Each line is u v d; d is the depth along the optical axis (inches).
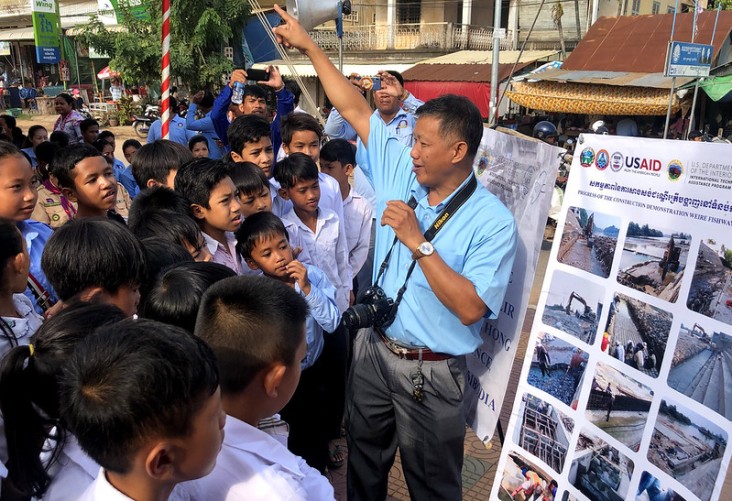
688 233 65.8
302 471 54.9
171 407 39.8
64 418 42.9
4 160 95.7
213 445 43.3
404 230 79.2
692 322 65.0
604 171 76.2
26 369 53.5
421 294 85.3
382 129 100.5
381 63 831.7
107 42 554.9
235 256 112.2
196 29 469.4
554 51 732.0
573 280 80.3
